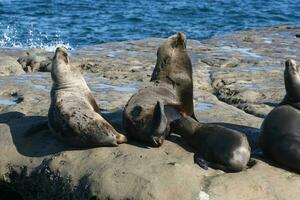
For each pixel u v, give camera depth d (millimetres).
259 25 57062
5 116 20156
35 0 73125
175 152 15992
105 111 20703
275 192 14852
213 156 15461
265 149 16047
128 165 15289
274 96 22812
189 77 18453
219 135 15656
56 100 17656
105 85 24469
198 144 15969
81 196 15266
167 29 53469
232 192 14516
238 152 15219
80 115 16875
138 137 16531
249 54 31906
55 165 16375
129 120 16625
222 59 29969
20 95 22672
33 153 17297
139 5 69188
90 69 28234
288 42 35719
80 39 48000
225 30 53812
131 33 51219
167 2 72500
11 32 50750
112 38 48656
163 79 18406
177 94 18266
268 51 32719
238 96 23062
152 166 15094
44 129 18312
